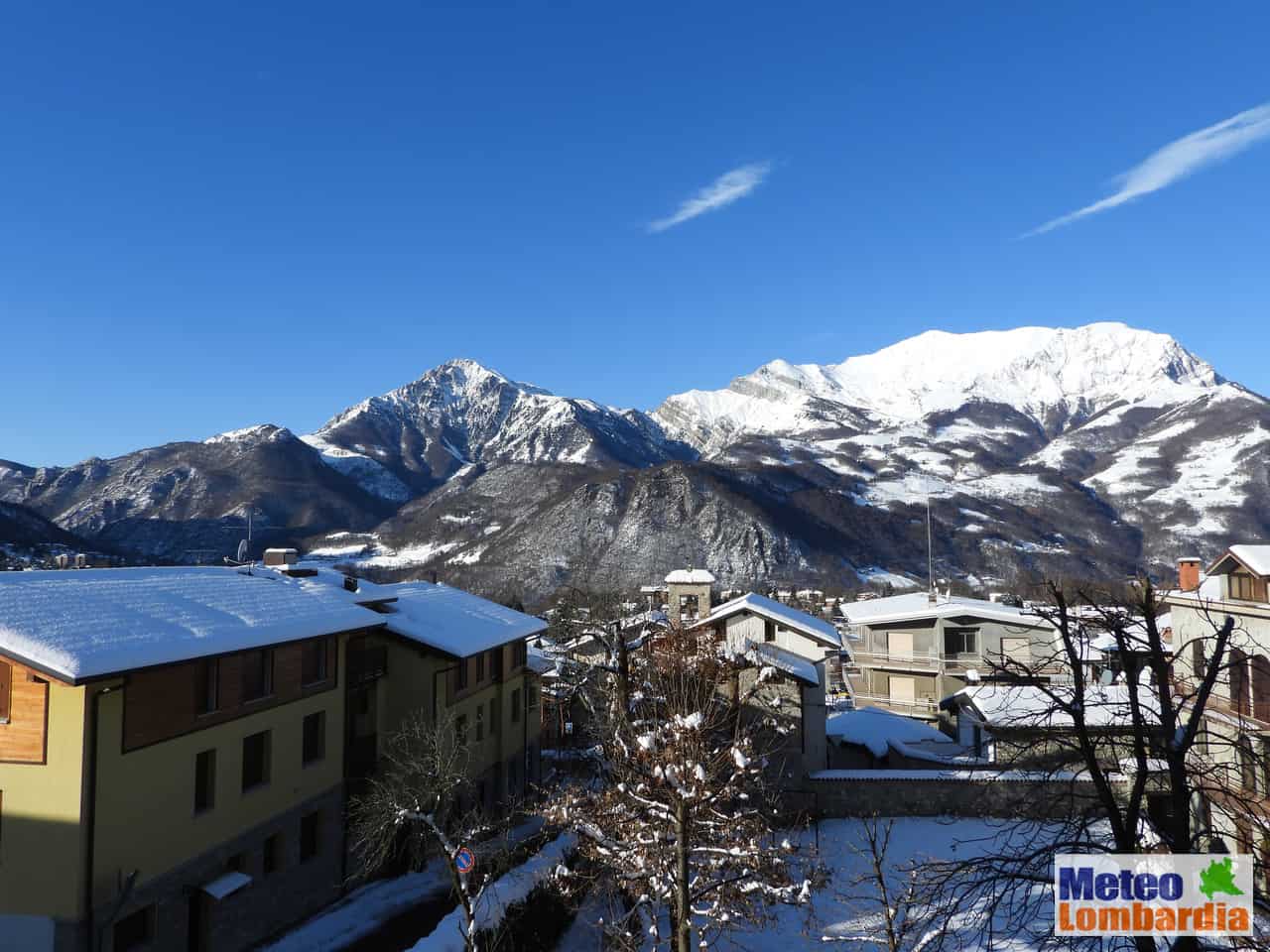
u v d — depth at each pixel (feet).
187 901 69.36
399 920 84.38
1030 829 59.57
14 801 60.80
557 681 131.75
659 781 55.88
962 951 72.23
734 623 146.72
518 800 126.21
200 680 72.74
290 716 84.12
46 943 59.11
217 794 73.20
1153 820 47.83
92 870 60.39
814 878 76.02
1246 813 49.42
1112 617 43.09
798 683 119.14
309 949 77.36
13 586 69.15
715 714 89.86
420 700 104.01
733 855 58.95
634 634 145.28
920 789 115.44
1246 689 86.43
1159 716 42.19
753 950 79.10
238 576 97.25
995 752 119.75
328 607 93.04
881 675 193.26
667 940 71.41
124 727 63.77
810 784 116.67
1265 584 87.97
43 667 57.31
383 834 92.38
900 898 56.90
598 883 82.07
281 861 81.92
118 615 68.33
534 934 78.59
